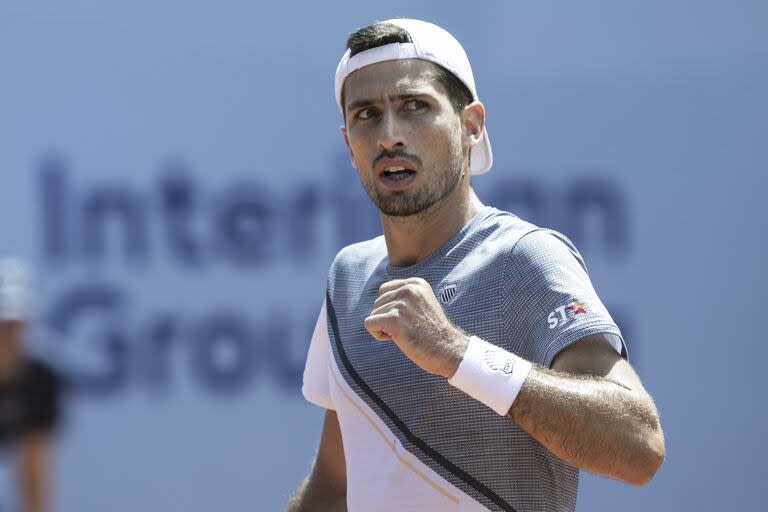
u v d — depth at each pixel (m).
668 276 20.30
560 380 7.14
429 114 8.08
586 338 7.45
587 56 20.33
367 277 8.74
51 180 19.38
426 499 7.77
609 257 20.23
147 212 19.64
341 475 9.56
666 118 20.41
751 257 20.38
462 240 8.15
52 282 19.25
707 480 20.08
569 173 20.23
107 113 19.61
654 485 19.94
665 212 20.38
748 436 20.20
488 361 7.14
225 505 19.47
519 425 7.27
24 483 11.59
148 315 19.56
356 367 8.29
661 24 20.42
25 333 11.77
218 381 19.64
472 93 8.50
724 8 20.47
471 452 7.71
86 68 19.55
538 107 20.22
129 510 19.11
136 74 19.69
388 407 8.04
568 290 7.53
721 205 20.39
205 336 19.67
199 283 19.73
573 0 20.28
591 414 7.05
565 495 7.98
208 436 19.52
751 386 20.25
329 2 20.09
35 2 19.39
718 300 20.33
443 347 7.16
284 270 19.94
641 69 20.39
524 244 7.78
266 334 19.84
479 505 7.67
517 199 20.08
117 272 19.52
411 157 8.01
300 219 20.00
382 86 8.05
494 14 20.22
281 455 19.69
